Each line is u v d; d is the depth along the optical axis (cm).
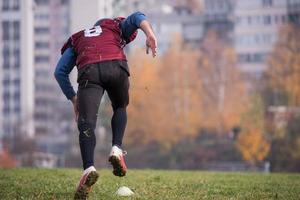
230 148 18000
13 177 2061
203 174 2555
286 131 16550
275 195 1653
